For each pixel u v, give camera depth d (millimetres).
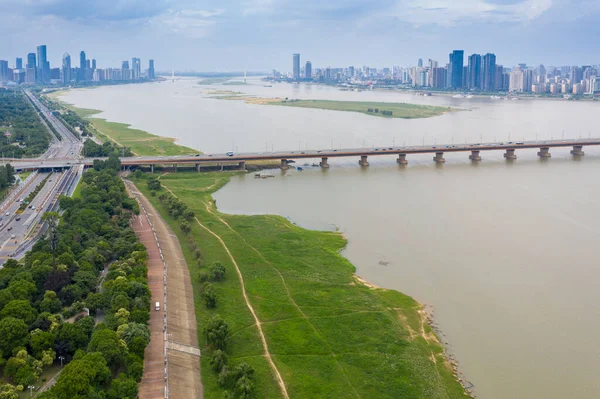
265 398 189625
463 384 199500
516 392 195625
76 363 184750
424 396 191750
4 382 189750
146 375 197375
